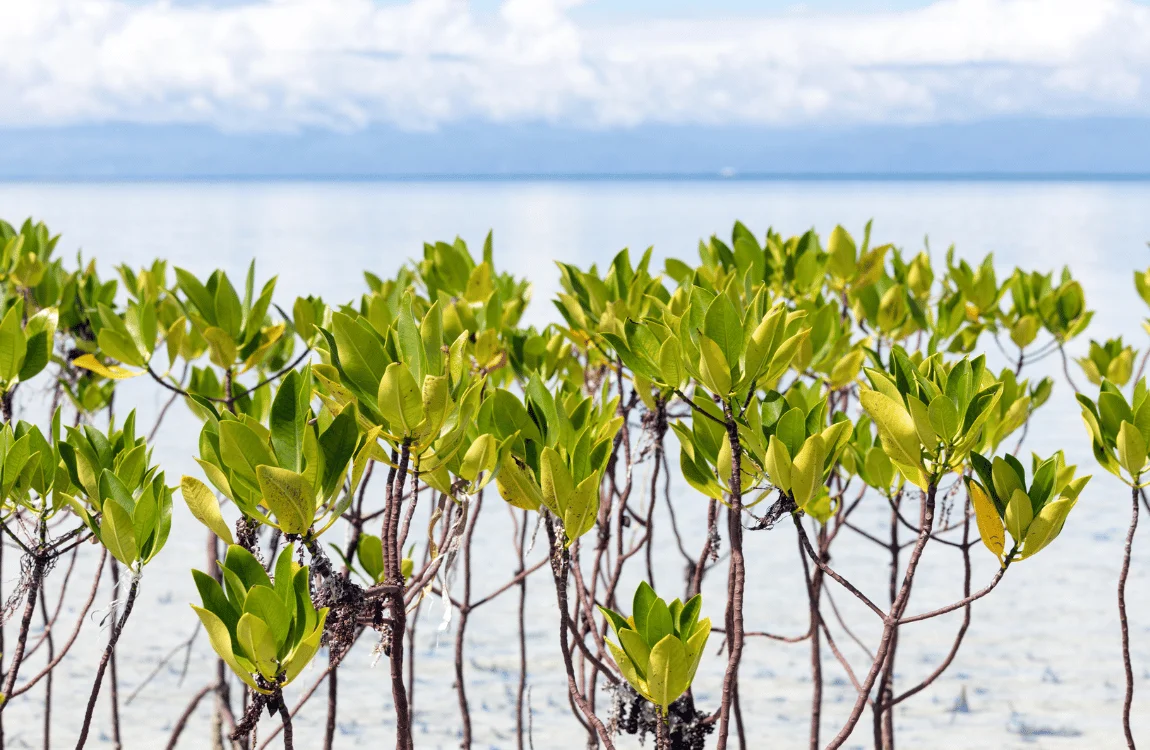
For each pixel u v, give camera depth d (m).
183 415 8.56
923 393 1.85
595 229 33.59
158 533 1.82
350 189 120.88
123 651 4.50
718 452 2.04
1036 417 8.99
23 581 1.87
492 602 5.13
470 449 1.75
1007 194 85.38
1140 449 2.04
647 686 1.71
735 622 1.75
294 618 1.52
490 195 86.00
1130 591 5.21
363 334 1.65
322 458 1.56
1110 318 13.41
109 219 40.06
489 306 2.81
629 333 2.04
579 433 2.03
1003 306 9.68
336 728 3.82
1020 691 4.11
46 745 3.32
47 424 6.13
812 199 70.62
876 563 5.63
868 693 1.77
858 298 3.39
